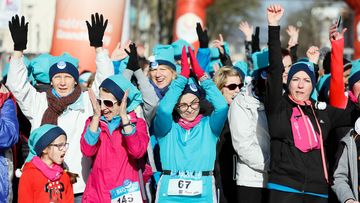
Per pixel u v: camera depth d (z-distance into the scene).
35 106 9.96
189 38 27.27
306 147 9.00
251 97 9.80
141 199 9.30
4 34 23.05
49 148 9.28
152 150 10.01
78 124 9.92
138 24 44.19
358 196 9.09
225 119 9.58
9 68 9.77
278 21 9.09
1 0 15.01
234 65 13.47
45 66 10.88
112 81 9.29
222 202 10.35
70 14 15.37
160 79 11.61
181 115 9.65
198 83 9.76
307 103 9.26
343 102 10.00
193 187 9.40
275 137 9.12
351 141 9.16
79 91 10.04
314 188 9.02
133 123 9.20
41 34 25.17
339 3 81.00
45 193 9.22
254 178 9.82
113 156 9.27
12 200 10.11
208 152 9.56
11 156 9.73
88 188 9.40
